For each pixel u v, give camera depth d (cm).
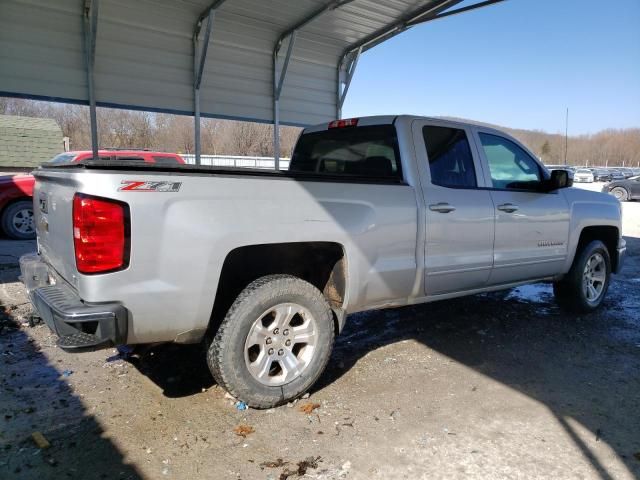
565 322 524
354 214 347
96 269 260
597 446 285
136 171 267
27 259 380
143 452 273
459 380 373
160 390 347
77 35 790
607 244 591
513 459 271
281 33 973
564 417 318
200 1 820
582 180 4072
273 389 319
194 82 927
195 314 288
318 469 260
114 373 374
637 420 317
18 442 279
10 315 500
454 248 409
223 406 326
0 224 962
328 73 1116
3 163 2105
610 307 589
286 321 325
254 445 281
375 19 920
